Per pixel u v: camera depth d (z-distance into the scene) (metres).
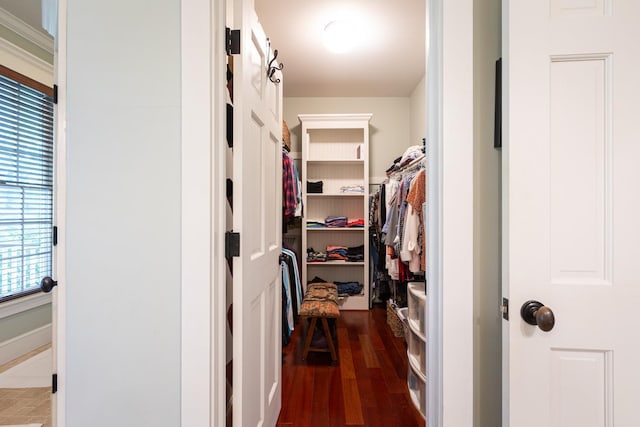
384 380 1.99
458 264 0.87
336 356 2.25
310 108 3.73
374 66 2.94
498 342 0.90
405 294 2.70
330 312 2.21
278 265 1.58
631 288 0.76
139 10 0.91
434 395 0.91
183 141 0.89
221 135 0.94
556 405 0.78
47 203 2.53
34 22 2.24
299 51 2.66
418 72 3.06
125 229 0.91
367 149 3.49
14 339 2.24
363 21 2.23
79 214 0.91
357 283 3.59
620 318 0.76
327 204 3.77
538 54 0.78
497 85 0.89
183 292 0.89
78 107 0.91
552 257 0.78
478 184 0.90
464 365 0.87
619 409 0.76
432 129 0.93
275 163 1.55
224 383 0.96
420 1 2.02
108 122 0.91
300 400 1.77
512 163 0.78
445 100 0.88
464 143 0.87
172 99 0.90
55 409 0.91
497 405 0.89
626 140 0.76
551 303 0.78
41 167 2.48
